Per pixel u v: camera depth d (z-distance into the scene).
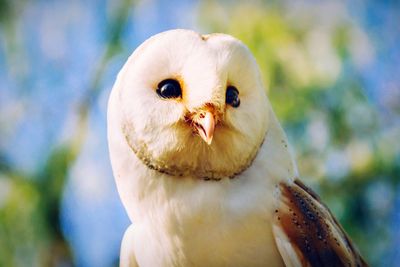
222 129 1.20
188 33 1.21
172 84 1.20
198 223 1.21
